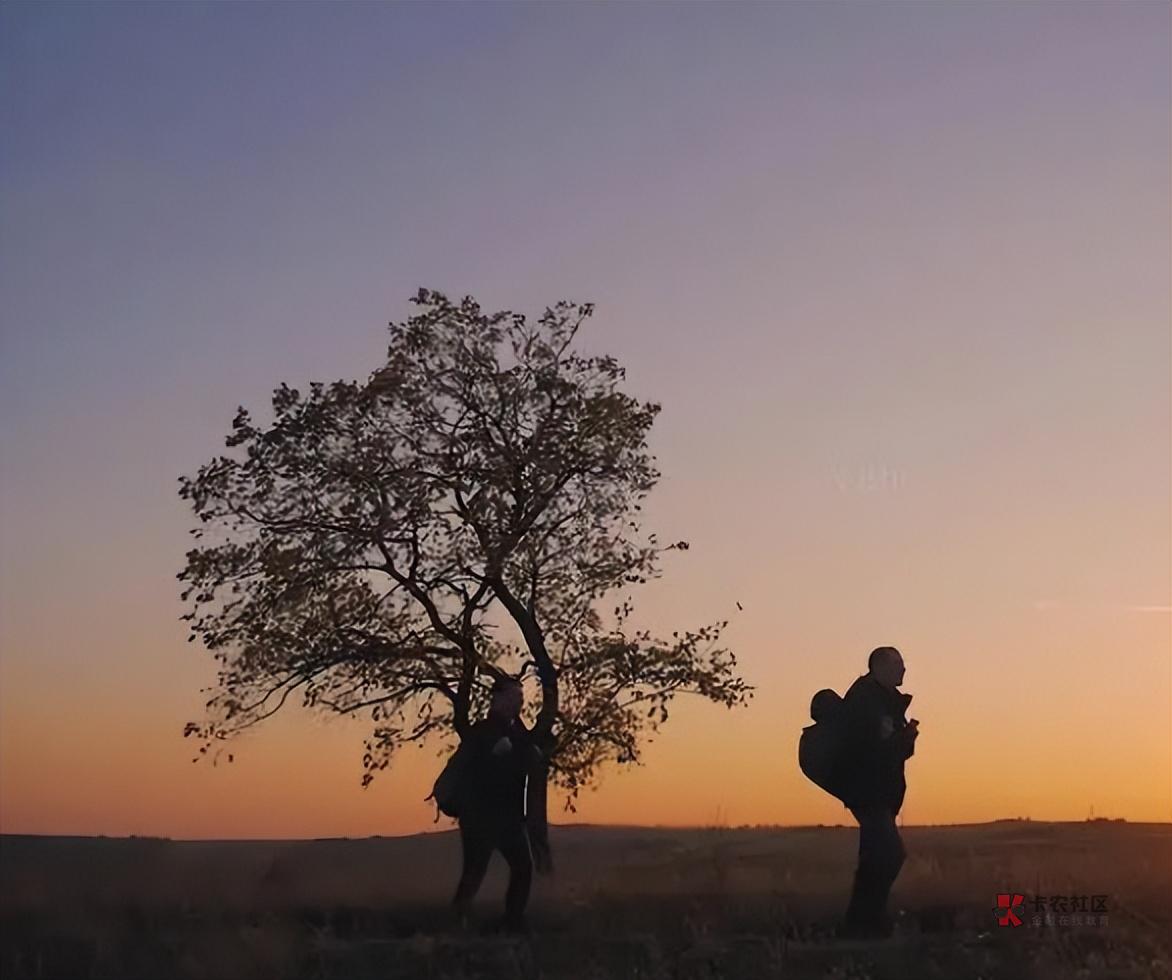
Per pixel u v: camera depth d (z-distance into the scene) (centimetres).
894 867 1706
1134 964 1562
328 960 1558
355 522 2112
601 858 2328
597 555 2225
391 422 2156
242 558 2133
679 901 1875
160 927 1686
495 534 2128
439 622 2175
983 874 2031
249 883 1994
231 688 2200
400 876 2073
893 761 1719
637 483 2222
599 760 2255
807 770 1736
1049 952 1589
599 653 2217
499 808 1727
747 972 1544
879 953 1603
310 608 2150
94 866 2098
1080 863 2156
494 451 2133
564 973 1545
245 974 1505
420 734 2255
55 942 1611
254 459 2128
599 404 2173
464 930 1670
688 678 2222
